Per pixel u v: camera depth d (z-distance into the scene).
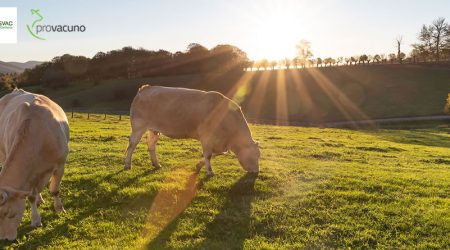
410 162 19.77
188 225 8.72
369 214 9.64
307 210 9.76
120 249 7.51
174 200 10.25
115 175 12.47
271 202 10.34
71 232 8.21
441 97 88.19
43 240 7.80
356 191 11.53
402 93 93.00
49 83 130.50
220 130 12.43
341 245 7.96
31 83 141.25
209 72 134.62
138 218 9.05
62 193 10.61
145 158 15.80
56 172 8.50
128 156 13.55
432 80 100.75
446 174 15.98
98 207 9.66
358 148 24.81
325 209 9.92
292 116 79.31
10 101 9.52
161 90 13.02
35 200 8.23
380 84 101.12
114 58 143.50
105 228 8.45
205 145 12.58
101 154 16.36
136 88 115.25
